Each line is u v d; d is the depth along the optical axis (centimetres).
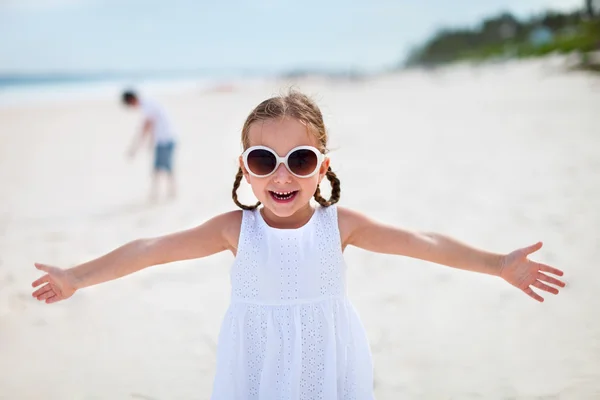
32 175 1195
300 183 229
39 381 339
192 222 737
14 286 513
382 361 348
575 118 1399
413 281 482
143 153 1452
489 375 325
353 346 243
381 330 391
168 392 323
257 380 237
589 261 491
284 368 233
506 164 971
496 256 243
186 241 243
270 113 232
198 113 2414
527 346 357
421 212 705
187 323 417
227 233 246
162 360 362
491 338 371
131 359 365
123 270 238
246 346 237
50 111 2767
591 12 4088
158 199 905
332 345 235
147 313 438
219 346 242
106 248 638
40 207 885
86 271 237
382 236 246
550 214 650
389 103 2416
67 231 722
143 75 9925
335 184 258
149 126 904
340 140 1424
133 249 240
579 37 3550
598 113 1435
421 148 1232
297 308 234
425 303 434
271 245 236
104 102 3284
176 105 2923
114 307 452
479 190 807
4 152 1536
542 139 1171
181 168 1191
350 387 241
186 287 492
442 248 243
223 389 236
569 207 673
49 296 239
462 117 1708
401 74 5491
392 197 802
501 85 2684
